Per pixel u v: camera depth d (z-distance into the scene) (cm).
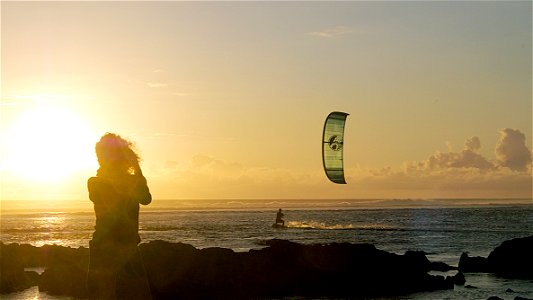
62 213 13438
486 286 2267
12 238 5038
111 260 972
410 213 12206
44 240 4778
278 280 2111
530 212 11762
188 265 2077
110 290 972
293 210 16475
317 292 2097
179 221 8888
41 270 2627
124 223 980
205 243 4409
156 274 2031
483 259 2723
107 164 993
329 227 6875
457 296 2044
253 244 4281
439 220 8388
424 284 2202
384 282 2191
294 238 5025
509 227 6397
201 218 10262
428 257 3331
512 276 2530
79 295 1995
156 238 5053
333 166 2189
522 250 2677
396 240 4650
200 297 2000
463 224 7094
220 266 2112
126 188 984
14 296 1994
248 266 2134
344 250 2253
